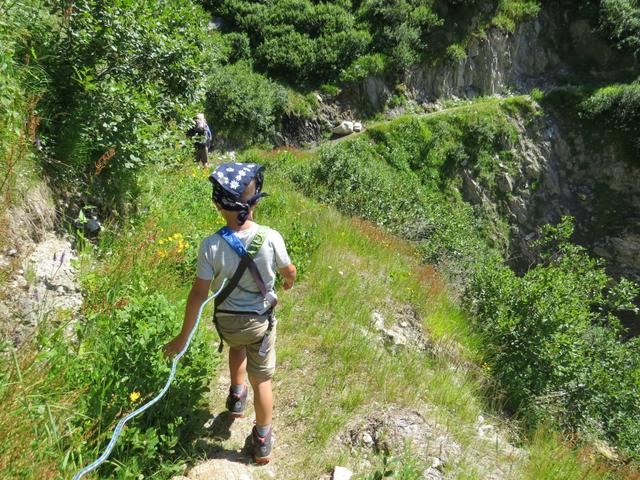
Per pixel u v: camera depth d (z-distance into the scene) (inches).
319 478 138.8
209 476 124.4
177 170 284.8
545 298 280.1
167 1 287.7
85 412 116.6
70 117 200.2
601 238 1112.8
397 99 1128.2
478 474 159.2
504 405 235.8
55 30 217.6
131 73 227.3
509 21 1282.0
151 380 128.5
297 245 282.7
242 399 149.6
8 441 97.5
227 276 121.2
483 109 1127.6
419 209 600.1
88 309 147.6
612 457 246.4
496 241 1055.0
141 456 117.5
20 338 131.6
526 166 1130.0
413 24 1168.8
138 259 188.2
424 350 245.0
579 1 1318.9
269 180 571.2
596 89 1201.4
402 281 314.5
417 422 173.0
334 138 1033.5
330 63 1072.2
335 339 209.3
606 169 1139.3
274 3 1138.0
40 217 170.2
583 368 273.4
